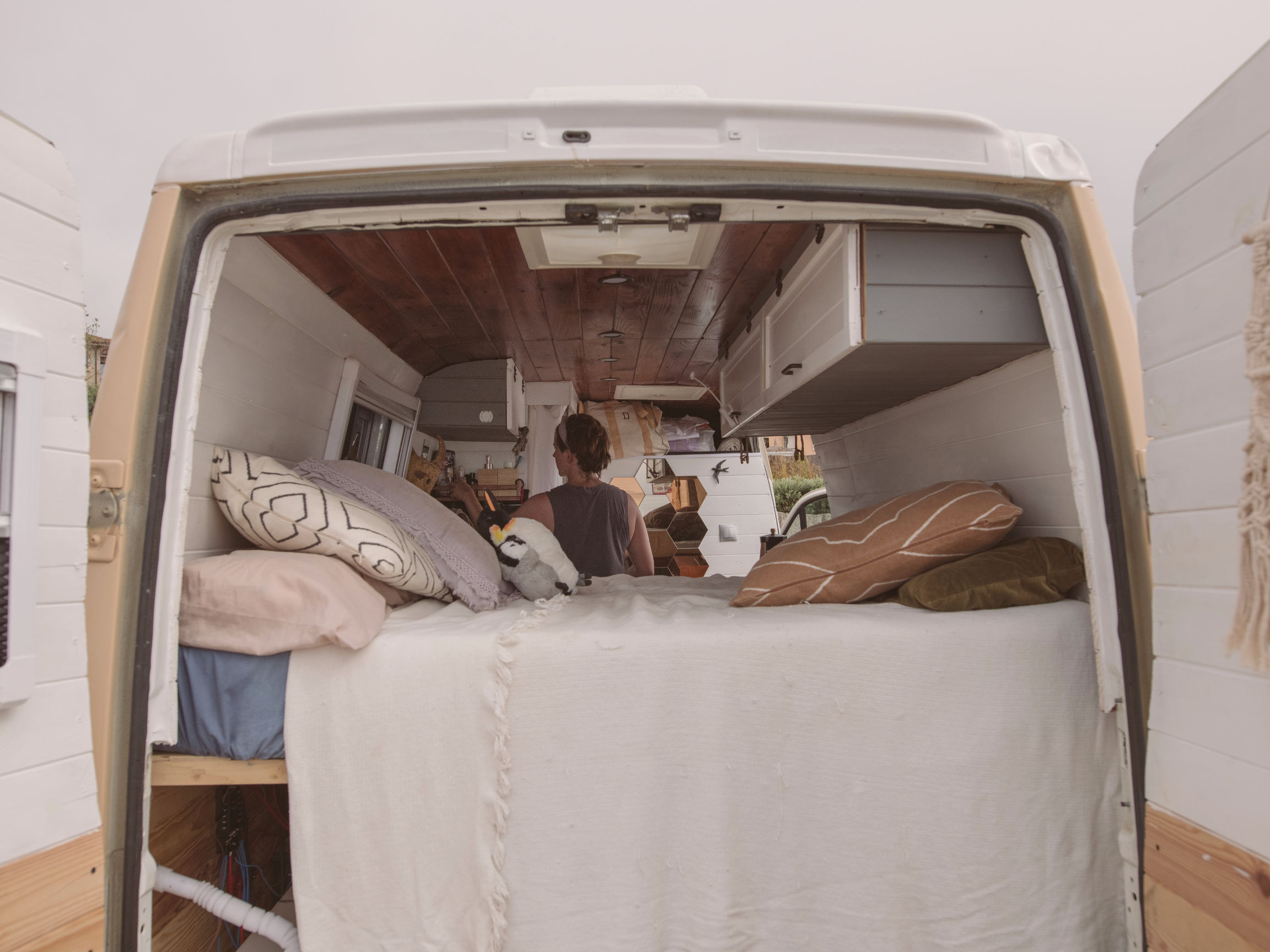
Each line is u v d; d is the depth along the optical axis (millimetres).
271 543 1531
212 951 1605
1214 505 1025
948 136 1324
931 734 1405
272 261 1718
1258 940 954
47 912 970
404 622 1514
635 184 1255
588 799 1354
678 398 4848
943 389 2154
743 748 1383
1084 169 1370
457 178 1266
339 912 1321
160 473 1188
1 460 908
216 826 1651
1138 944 1291
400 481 2031
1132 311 1328
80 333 1037
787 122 1280
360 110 1243
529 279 2291
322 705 1324
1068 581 1564
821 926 1385
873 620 1453
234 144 1256
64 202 1012
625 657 1367
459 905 1323
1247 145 944
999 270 1539
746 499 5359
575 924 1342
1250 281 941
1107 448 1309
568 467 3178
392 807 1325
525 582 1886
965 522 1642
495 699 1332
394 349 2861
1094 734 1424
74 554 1022
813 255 1799
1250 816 968
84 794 1024
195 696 1323
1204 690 1053
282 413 2000
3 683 902
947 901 1393
